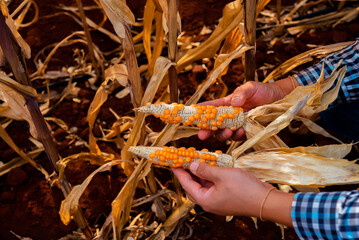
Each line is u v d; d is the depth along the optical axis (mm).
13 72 1414
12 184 2291
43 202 2227
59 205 2217
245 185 1301
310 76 1872
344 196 1073
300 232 1165
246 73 1953
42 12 3582
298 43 3068
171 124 1720
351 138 2215
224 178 1339
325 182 1523
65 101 2865
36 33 3375
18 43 1375
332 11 3414
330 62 1854
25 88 1452
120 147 2361
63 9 3564
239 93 1702
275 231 2021
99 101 1800
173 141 2010
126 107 2787
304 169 1554
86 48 3232
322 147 1571
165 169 2350
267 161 1600
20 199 2246
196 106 1639
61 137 2598
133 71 1554
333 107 1981
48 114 2756
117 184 2307
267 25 3383
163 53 3148
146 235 2072
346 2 3391
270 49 3156
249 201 1292
